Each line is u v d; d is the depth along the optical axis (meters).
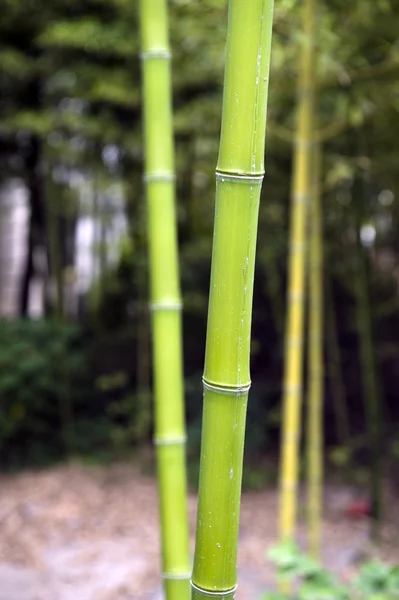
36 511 3.32
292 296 2.01
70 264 5.13
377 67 2.08
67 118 3.81
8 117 4.05
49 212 4.26
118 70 3.92
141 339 4.21
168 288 1.10
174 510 1.08
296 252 2.00
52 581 2.64
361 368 4.48
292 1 1.74
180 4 2.06
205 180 3.92
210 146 3.74
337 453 3.59
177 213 4.19
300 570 1.29
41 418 4.25
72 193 4.61
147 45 1.10
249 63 0.69
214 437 0.75
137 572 2.71
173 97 3.87
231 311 0.73
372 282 3.47
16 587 2.57
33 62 4.05
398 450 3.62
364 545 2.98
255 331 4.57
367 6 2.08
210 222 4.07
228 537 0.77
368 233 3.38
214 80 3.48
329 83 2.16
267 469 3.98
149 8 1.11
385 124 2.72
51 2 3.95
